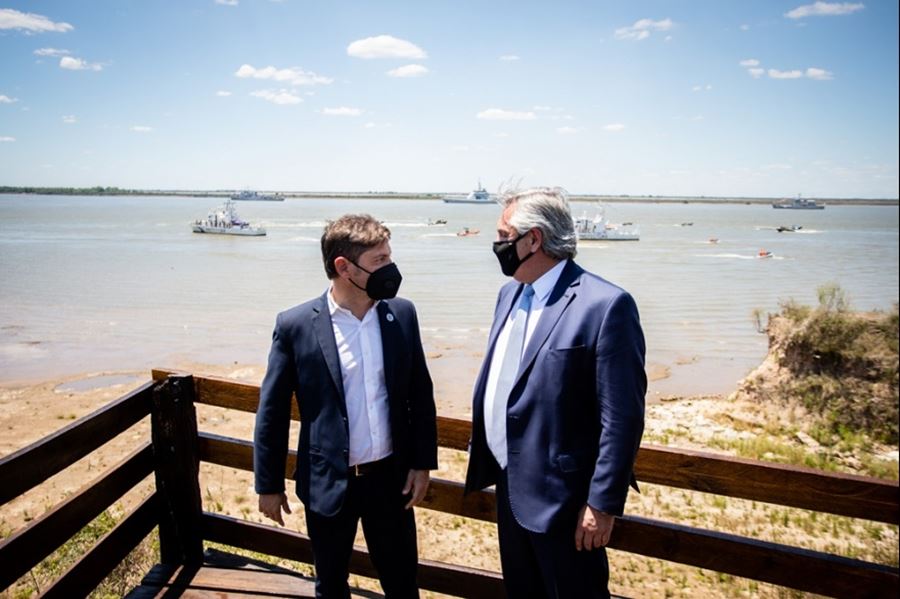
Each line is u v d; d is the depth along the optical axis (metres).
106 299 27.03
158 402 3.22
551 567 2.27
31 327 20.72
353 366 2.46
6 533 6.72
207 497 7.74
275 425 2.48
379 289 2.38
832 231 119.50
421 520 6.93
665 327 25.62
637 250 66.19
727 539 2.56
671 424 12.91
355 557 3.22
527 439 2.27
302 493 2.49
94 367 16.70
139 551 4.70
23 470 2.39
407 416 2.59
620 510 2.04
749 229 122.19
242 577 3.26
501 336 2.55
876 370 12.59
